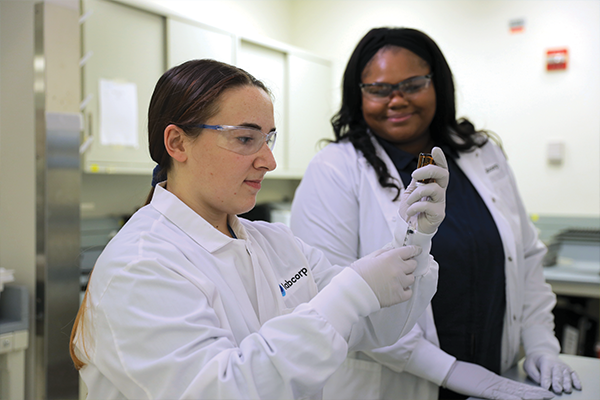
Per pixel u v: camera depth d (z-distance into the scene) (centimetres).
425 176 83
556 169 326
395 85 132
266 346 65
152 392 62
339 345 67
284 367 63
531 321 141
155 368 61
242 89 74
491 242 130
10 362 128
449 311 125
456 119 151
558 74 323
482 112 346
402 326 91
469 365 116
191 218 77
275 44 335
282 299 84
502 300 132
